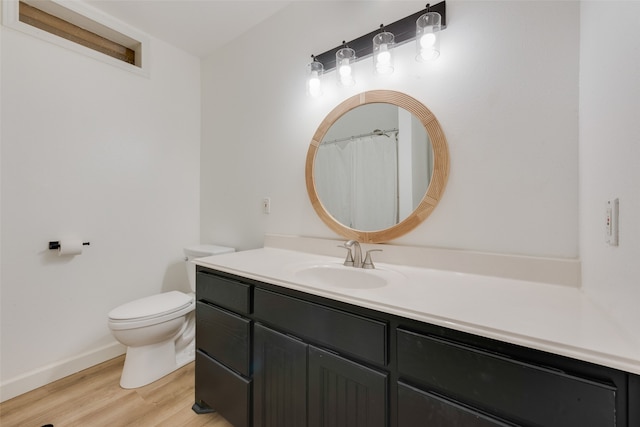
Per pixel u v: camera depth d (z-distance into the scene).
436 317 0.73
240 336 1.21
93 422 1.35
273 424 1.10
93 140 1.85
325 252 1.59
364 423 0.86
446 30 1.23
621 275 0.63
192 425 1.34
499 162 1.12
